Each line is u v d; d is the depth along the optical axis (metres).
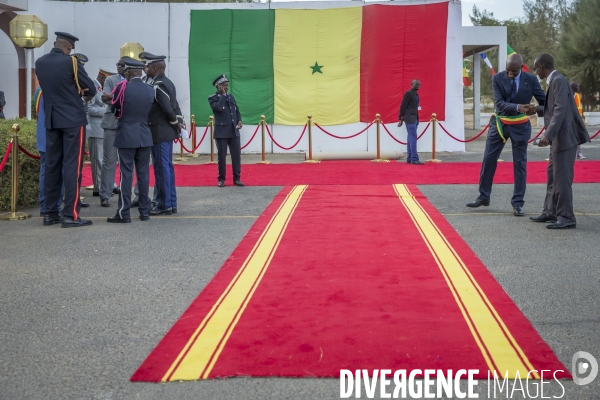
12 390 3.34
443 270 5.37
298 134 17.55
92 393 3.28
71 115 7.55
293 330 4.01
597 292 4.83
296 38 17.28
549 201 7.43
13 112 17.91
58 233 7.29
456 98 17.20
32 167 9.20
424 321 4.14
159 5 17.36
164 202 8.40
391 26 17.03
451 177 11.69
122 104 7.72
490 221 7.59
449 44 17.09
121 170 7.86
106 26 17.42
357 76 17.25
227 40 17.36
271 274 5.32
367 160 15.43
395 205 8.60
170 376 3.42
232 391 3.26
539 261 5.73
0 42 17.80
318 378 3.38
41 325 4.30
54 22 17.44
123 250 6.40
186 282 5.24
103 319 4.40
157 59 8.46
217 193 10.18
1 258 6.12
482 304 4.48
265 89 17.45
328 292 4.79
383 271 5.36
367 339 3.85
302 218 7.77
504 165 13.45
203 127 17.56
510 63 7.82
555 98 7.02
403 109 14.20
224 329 4.05
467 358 3.58
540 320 4.24
